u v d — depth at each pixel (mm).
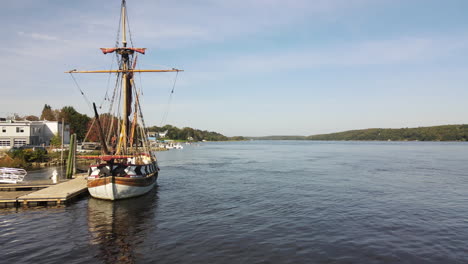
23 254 17031
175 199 31609
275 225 22516
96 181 29469
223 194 34406
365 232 20969
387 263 15977
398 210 27000
